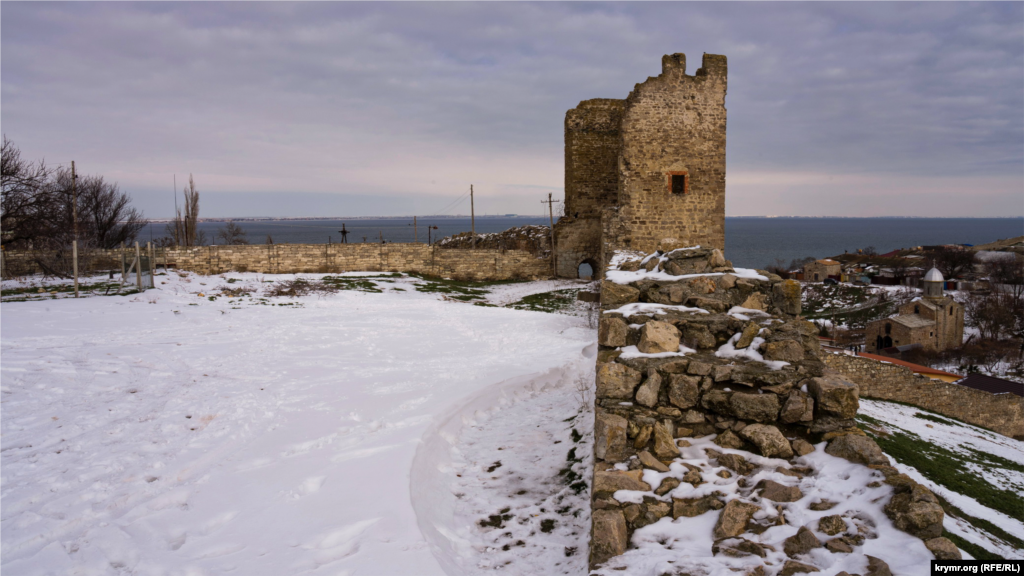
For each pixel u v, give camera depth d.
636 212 23.78
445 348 14.64
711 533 4.12
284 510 5.44
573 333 17.73
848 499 4.18
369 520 5.14
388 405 9.09
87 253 27.38
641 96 23.42
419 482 6.09
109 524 5.17
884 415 19.31
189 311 18.17
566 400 9.33
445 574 4.29
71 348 12.20
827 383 5.15
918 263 95.50
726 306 6.73
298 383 10.59
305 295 24.14
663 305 6.91
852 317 61.41
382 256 35.31
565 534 5.11
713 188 23.86
